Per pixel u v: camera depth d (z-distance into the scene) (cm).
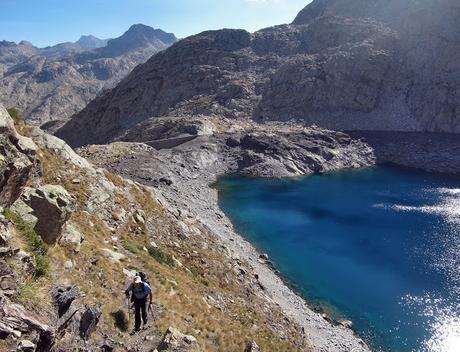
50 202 2202
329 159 12519
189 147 12012
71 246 2397
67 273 2061
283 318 3781
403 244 6219
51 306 1584
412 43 17575
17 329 1264
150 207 4600
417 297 4650
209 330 2570
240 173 11388
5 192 1912
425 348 3759
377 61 17188
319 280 5125
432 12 17912
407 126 15525
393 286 4928
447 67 16325
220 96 19012
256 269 5106
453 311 4328
